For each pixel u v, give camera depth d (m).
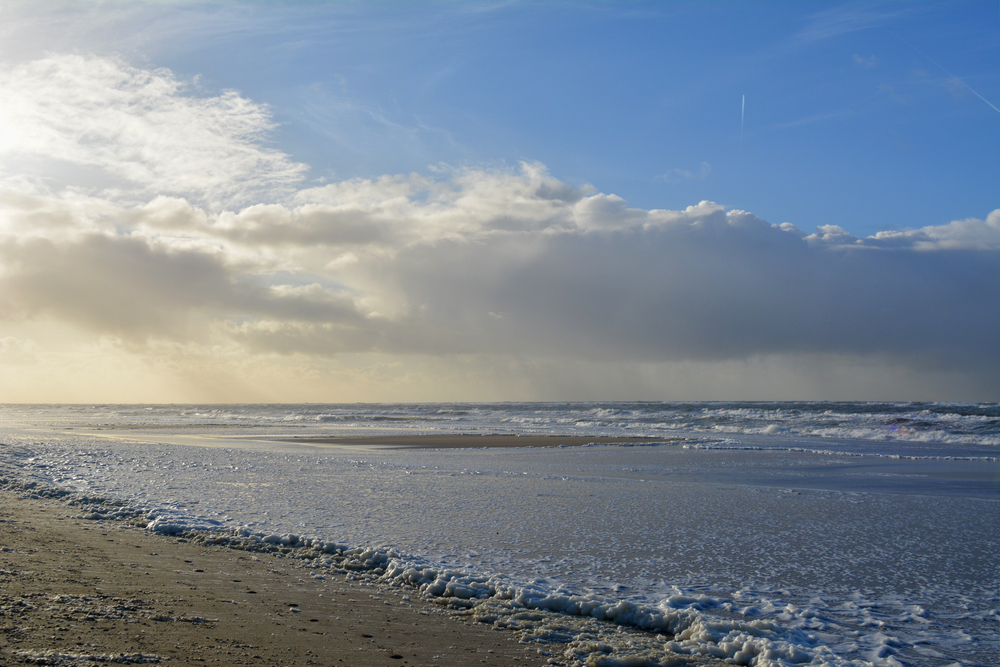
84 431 43.34
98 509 12.05
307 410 138.62
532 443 33.94
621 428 47.81
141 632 5.09
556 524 11.70
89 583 6.58
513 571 8.48
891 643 6.20
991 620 6.85
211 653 4.76
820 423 44.41
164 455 23.91
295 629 5.66
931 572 8.70
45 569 7.00
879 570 8.79
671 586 7.98
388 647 5.40
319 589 7.31
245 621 5.76
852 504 14.20
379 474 19.30
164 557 8.39
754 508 13.62
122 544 9.05
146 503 12.85
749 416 54.12
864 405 70.56
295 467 20.92
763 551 9.78
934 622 6.79
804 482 18.28
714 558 9.34
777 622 6.74
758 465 22.98
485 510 13.10
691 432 43.50
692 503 14.25
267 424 58.22
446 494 15.25
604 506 13.73
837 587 8.02
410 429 48.84
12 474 16.75
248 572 7.90
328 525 11.30
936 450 29.56
